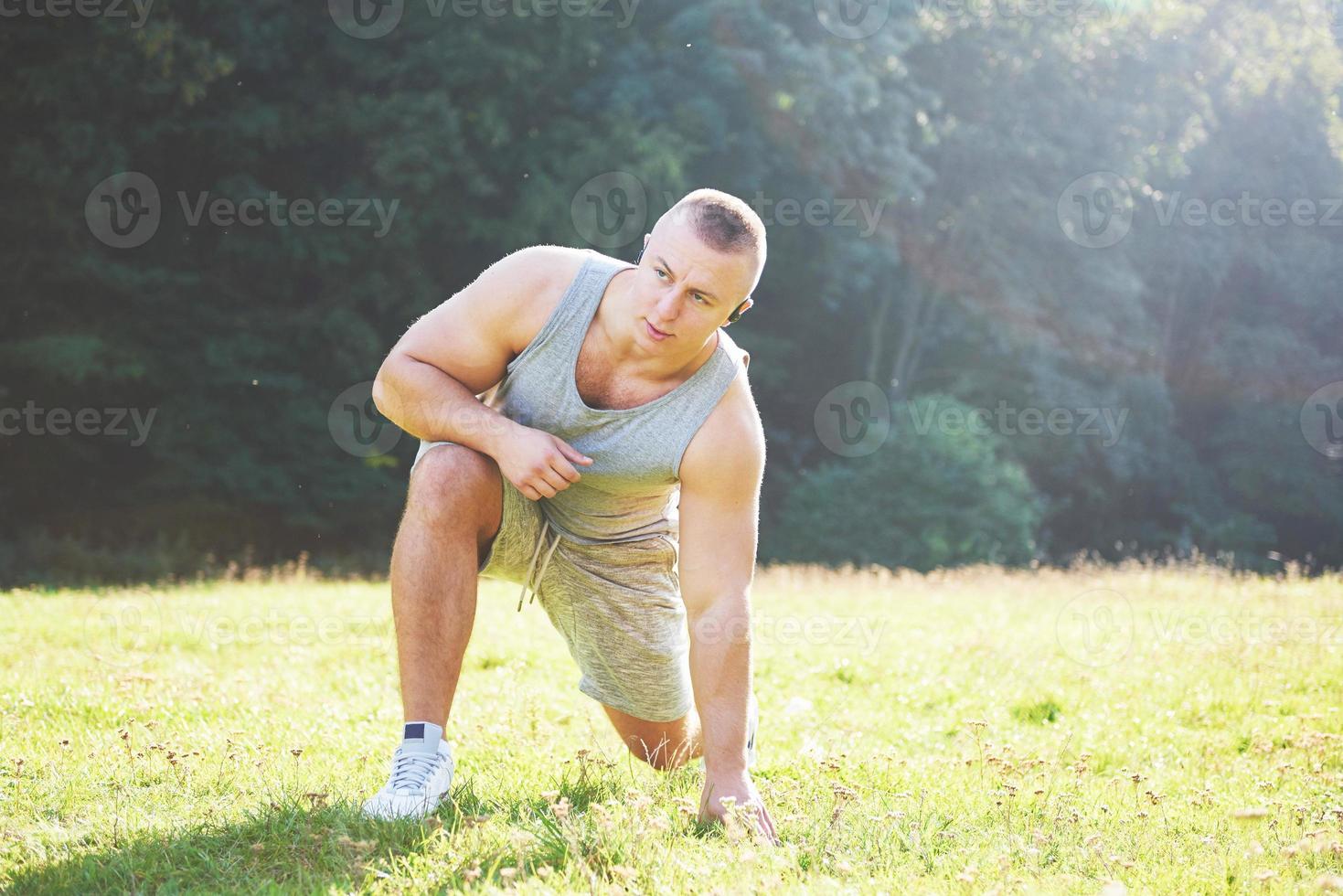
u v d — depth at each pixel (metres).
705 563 3.06
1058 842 2.90
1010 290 27.84
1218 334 32.72
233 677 5.57
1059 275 29.00
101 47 16.78
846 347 27.94
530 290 3.11
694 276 2.83
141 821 2.88
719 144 22.67
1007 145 27.25
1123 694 5.83
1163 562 26.78
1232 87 30.73
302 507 19.23
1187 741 4.77
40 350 16.78
